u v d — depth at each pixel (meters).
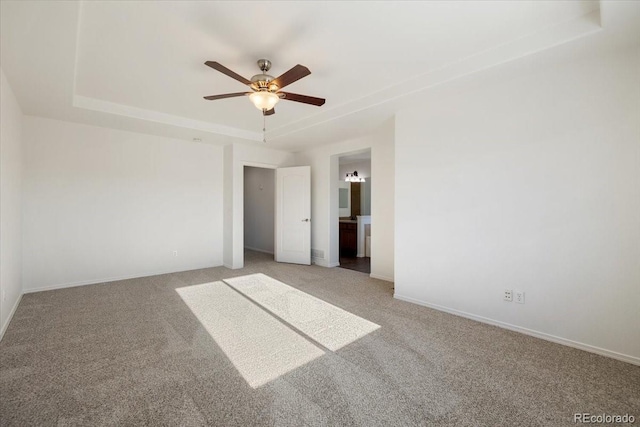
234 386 1.86
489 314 2.82
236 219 5.25
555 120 2.41
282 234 5.89
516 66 2.38
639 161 2.08
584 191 2.29
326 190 5.49
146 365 2.09
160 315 3.02
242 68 2.66
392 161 4.38
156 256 4.72
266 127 4.66
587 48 2.12
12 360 2.13
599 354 2.24
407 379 1.93
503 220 2.71
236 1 1.78
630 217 2.12
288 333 2.63
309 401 1.72
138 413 1.61
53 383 1.87
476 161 2.86
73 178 3.97
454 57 2.51
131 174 4.45
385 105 3.29
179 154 4.93
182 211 4.98
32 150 3.67
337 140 5.04
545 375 1.97
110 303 3.36
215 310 3.18
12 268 3.00
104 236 4.23
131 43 2.23
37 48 2.14
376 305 3.36
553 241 2.45
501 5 1.86
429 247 3.25
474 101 2.87
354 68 2.69
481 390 1.82
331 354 2.26
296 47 2.32
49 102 3.20
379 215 4.58
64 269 3.93
